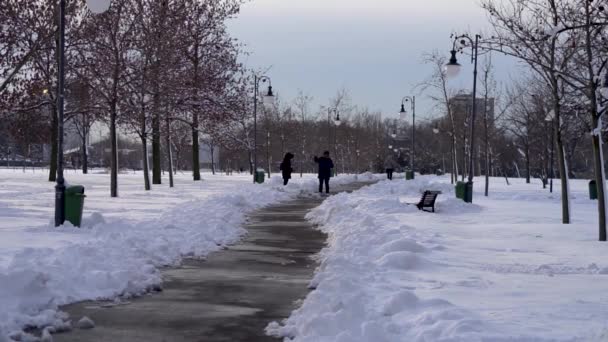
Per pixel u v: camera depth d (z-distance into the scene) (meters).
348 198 26.95
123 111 29.92
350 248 12.85
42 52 31.44
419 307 7.60
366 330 6.31
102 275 9.23
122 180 44.44
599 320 7.00
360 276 9.77
